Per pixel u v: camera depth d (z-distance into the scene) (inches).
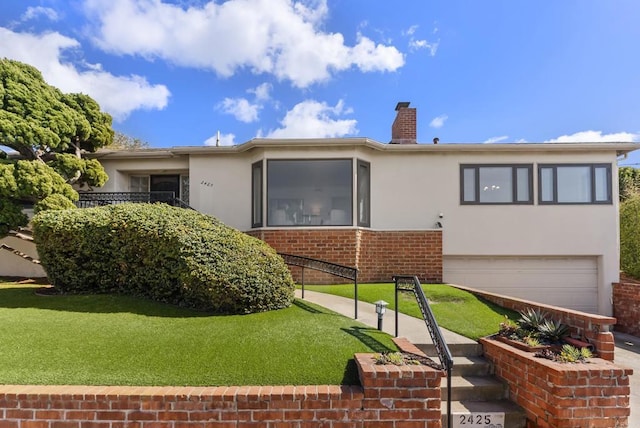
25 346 161.8
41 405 129.6
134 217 240.1
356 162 385.4
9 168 334.3
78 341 168.6
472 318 242.4
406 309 263.3
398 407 134.8
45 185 341.4
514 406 168.7
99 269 249.4
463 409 164.9
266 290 223.8
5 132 333.1
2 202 338.6
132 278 242.4
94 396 129.9
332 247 374.9
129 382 139.0
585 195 399.9
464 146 399.2
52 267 253.9
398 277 205.6
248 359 156.6
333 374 147.8
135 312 212.8
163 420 130.3
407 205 408.2
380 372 135.8
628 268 413.7
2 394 129.4
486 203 405.7
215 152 417.7
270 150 387.9
